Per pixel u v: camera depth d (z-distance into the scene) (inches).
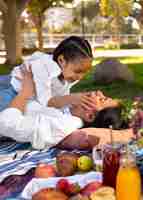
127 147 106.2
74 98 160.1
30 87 161.8
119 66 415.2
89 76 421.4
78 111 159.2
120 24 1293.1
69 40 161.3
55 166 121.0
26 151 150.8
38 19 943.7
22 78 170.1
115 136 140.1
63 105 159.6
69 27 1518.2
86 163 120.0
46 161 136.0
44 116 152.9
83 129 150.6
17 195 114.3
